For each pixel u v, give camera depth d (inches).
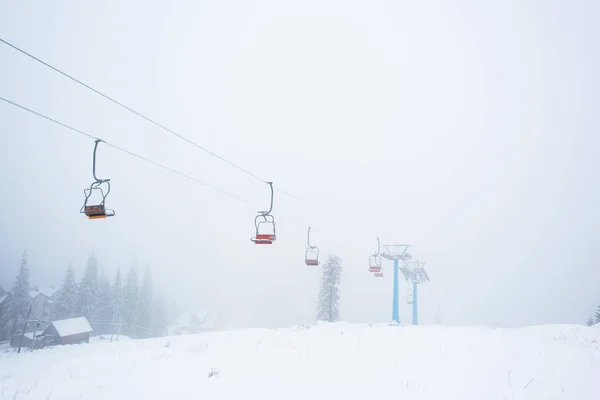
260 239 877.8
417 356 518.6
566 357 474.6
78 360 551.2
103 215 605.6
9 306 2549.2
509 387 377.1
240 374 425.1
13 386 400.2
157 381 399.5
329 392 362.0
